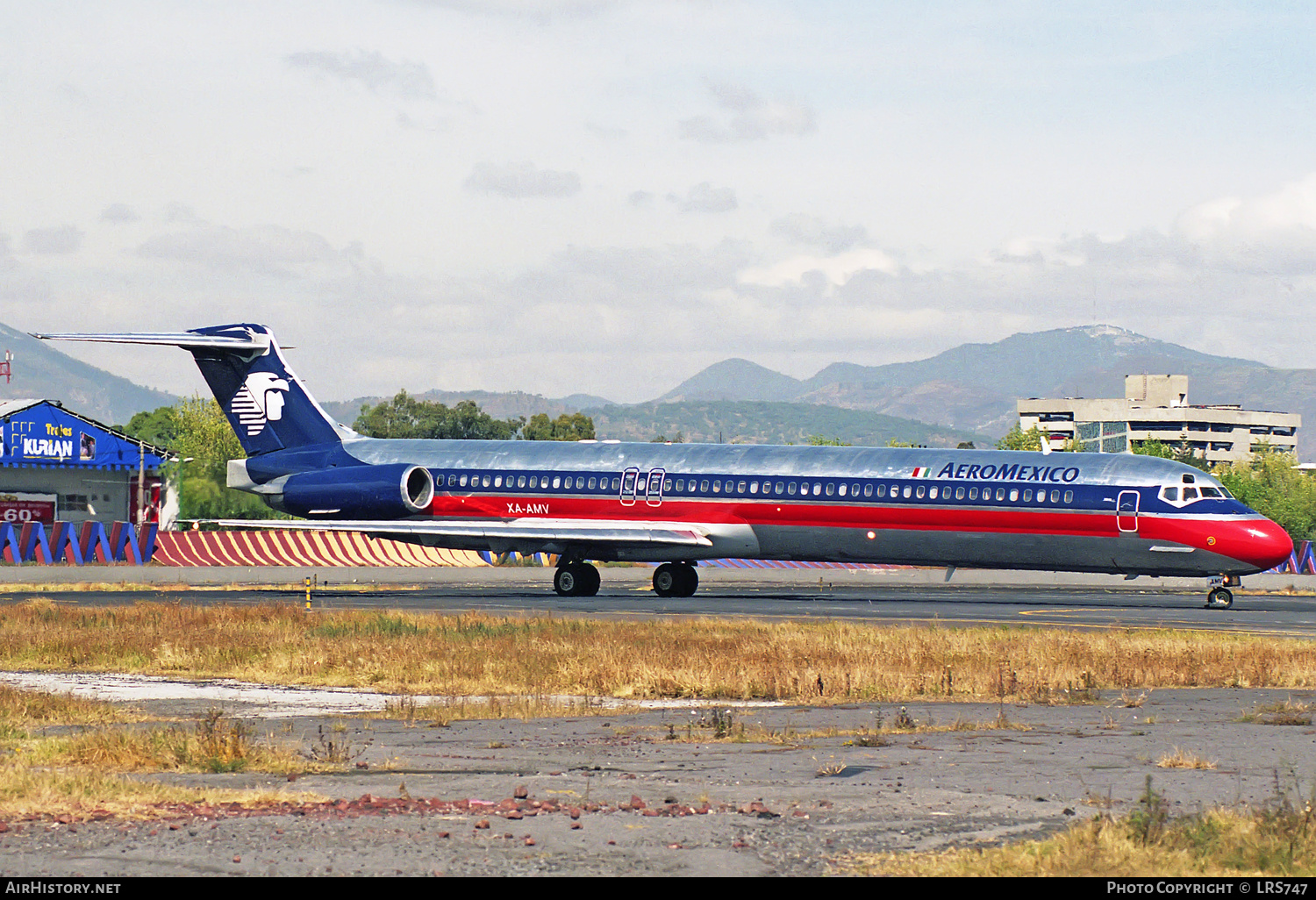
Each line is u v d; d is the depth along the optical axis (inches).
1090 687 1956.2
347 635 2731.3
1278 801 1053.8
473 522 4527.6
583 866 844.6
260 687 2082.9
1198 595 5177.2
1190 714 1689.2
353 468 4574.3
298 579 5364.2
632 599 4252.0
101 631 2824.8
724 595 4598.9
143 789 1082.1
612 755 1332.4
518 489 4480.8
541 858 864.9
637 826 960.9
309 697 1939.0
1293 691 1977.1
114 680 2174.0
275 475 4692.4
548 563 6250.0
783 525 4146.2
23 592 4510.3
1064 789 1124.5
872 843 912.3
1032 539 3865.7
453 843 904.3
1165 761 1255.5
